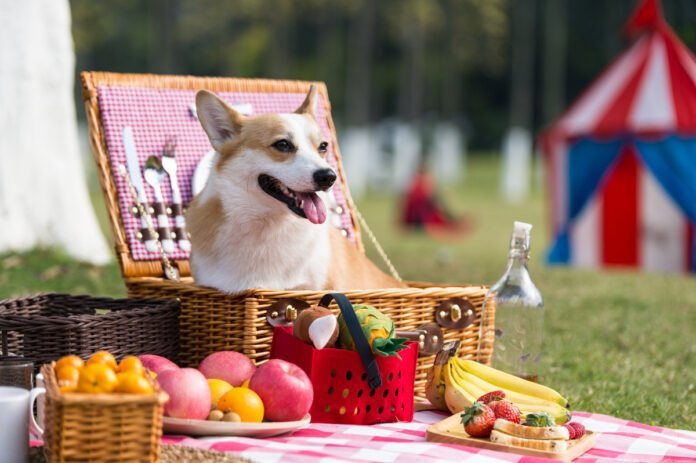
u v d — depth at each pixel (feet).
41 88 32.01
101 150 18.76
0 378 12.13
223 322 15.58
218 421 12.43
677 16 157.07
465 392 14.74
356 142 126.62
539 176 129.49
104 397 10.50
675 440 14.30
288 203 16.30
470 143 186.50
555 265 48.98
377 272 19.51
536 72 182.80
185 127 19.89
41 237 32.04
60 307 16.24
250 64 168.76
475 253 56.95
